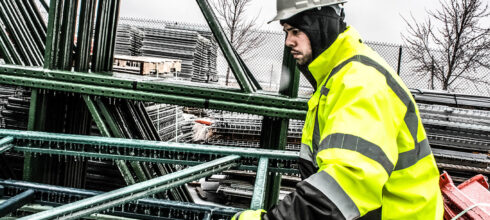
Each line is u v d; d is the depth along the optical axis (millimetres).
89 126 3137
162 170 3068
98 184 3258
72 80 2447
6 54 2684
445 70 10406
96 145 2123
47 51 2426
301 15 1050
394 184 1017
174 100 2461
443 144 4312
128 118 3025
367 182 760
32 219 1418
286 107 2438
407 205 1021
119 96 2457
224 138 4883
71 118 2801
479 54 9977
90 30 2752
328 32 1055
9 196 2162
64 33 2486
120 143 2074
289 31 1107
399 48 8250
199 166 1896
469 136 4277
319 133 1098
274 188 2609
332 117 876
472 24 10023
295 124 4914
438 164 4277
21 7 3121
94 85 2459
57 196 2117
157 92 2461
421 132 1032
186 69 9656
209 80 11320
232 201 4637
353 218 760
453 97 4617
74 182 3076
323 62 1077
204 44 10781
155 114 4152
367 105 836
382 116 844
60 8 2451
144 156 2146
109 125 2525
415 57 9484
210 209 1957
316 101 1115
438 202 1121
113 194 1632
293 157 2047
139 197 1711
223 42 2391
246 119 4898
